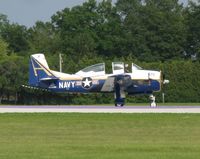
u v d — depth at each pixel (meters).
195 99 185.25
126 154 55.19
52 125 82.88
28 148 59.72
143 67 184.50
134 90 129.38
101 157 53.38
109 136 71.12
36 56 138.12
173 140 67.06
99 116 93.94
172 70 185.00
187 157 53.22
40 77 137.38
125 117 92.00
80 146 61.19
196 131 75.75
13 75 192.88
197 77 184.88
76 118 91.38
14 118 92.31
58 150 58.06
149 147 60.12
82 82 133.50
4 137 70.31
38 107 123.44
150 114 96.62
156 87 129.25
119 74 129.88
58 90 136.25
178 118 90.31
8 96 199.38
